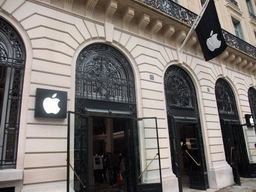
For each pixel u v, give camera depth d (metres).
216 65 10.36
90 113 5.68
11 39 5.07
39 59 5.14
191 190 7.80
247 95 11.70
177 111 7.96
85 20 6.32
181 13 8.70
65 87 5.36
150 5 7.58
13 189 4.23
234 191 7.30
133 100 6.83
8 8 5.04
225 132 9.31
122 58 7.06
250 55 11.58
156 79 7.46
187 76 8.97
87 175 5.21
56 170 4.69
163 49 8.11
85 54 6.25
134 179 6.05
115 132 13.97
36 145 4.58
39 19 5.43
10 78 4.82
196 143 8.34
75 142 5.06
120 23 7.17
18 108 4.73
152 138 6.59
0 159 4.34
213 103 9.28
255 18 15.78
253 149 10.41
